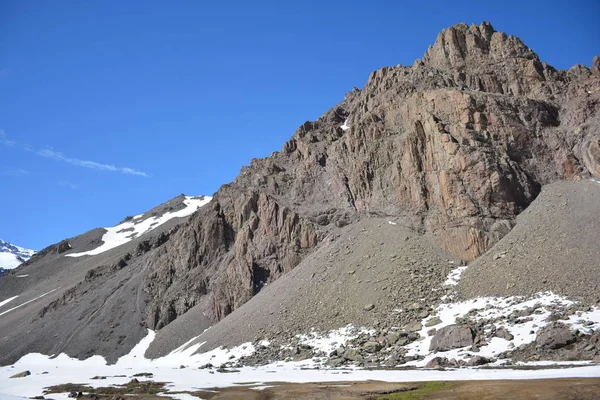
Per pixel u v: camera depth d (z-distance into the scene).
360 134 115.81
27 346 117.19
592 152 88.12
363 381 49.62
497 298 67.50
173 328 107.94
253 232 115.31
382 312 75.56
